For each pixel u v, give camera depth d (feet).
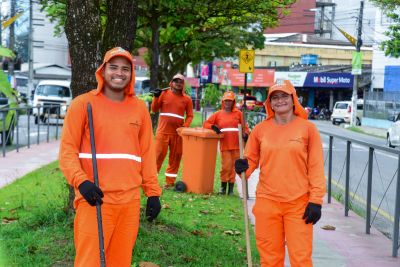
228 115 33.55
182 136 33.86
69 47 20.27
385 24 149.18
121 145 13.42
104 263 12.37
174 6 45.88
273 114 16.28
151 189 13.99
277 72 184.14
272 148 15.66
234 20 59.06
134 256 18.67
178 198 31.24
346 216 29.19
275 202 15.55
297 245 15.34
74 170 12.90
